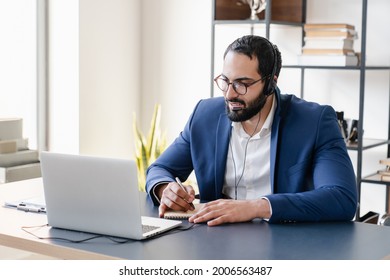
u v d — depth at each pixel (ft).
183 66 15.34
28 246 6.41
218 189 8.21
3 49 13.73
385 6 12.80
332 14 13.37
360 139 11.91
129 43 15.58
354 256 5.85
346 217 7.22
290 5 13.56
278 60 7.68
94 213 6.53
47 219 6.92
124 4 15.34
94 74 14.71
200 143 8.38
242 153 8.12
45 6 14.53
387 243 6.31
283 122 7.93
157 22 15.64
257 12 13.38
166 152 8.69
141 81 16.02
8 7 13.79
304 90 13.88
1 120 13.75
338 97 13.48
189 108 15.34
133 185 6.23
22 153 14.28
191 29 15.15
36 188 8.84
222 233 6.57
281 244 6.20
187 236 6.47
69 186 6.62
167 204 7.47
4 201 8.02
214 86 14.87
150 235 6.41
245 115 7.57
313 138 7.78
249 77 7.40
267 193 8.04
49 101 14.74
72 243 6.26
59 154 6.63
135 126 14.52
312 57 12.57
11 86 13.93
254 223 7.02
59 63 14.52
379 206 13.25
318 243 6.26
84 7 14.29
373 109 13.12
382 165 13.11
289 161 7.83
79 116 14.40
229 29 14.62
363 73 11.93
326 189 7.23
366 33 13.03
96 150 14.96
